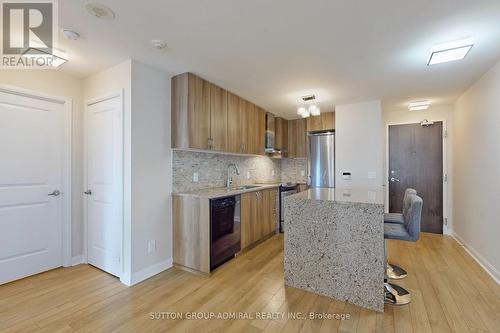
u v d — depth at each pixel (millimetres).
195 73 2818
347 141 4090
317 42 2113
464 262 2988
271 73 2803
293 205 2373
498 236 2523
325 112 4777
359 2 1591
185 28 1898
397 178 4664
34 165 2611
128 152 2461
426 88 3340
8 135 2432
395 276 2570
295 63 2537
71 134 2879
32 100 2598
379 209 2000
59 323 1819
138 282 2473
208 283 2461
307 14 1724
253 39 2066
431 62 2412
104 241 2719
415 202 2023
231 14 1722
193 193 2887
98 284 2422
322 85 3203
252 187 3912
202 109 2967
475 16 1737
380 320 1855
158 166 2744
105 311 1971
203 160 3494
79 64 2564
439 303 2078
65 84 2826
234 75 2867
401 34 1981
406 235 2049
